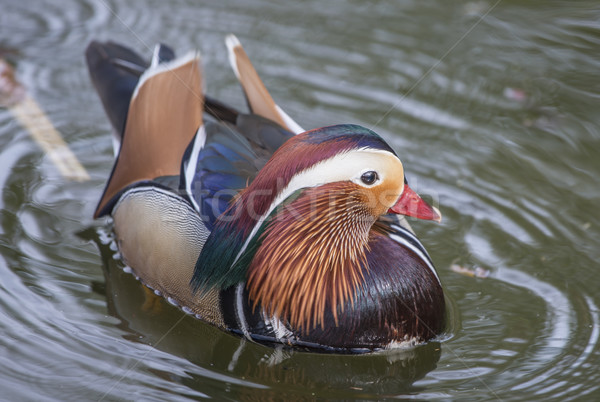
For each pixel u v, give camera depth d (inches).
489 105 522.0
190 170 372.5
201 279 351.6
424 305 346.3
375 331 341.4
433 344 350.0
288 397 318.7
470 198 445.1
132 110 399.2
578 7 627.5
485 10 624.1
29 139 484.7
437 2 636.1
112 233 419.2
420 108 520.4
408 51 575.2
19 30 573.3
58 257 397.7
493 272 391.9
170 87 392.2
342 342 343.0
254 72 426.3
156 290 381.4
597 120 502.9
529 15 617.9
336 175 321.7
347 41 585.6
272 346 350.6
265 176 323.9
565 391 316.2
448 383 325.7
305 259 337.7
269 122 399.5
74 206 436.5
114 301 372.2
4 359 328.5
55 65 543.8
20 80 528.7
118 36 572.7
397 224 370.9
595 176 458.9
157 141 389.1
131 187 396.5
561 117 507.8
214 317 356.8
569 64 557.9
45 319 353.7
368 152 319.6
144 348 343.3
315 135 322.3
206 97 418.3
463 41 585.9
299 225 335.0
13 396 310.8
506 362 335.3
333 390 324.2
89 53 465.7
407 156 477.1
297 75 549.6
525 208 436.5
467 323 360.5
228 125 399.5
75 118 506.0
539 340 347.6
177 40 574.9
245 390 322.3
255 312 345.4
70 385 318.0
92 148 483.2
